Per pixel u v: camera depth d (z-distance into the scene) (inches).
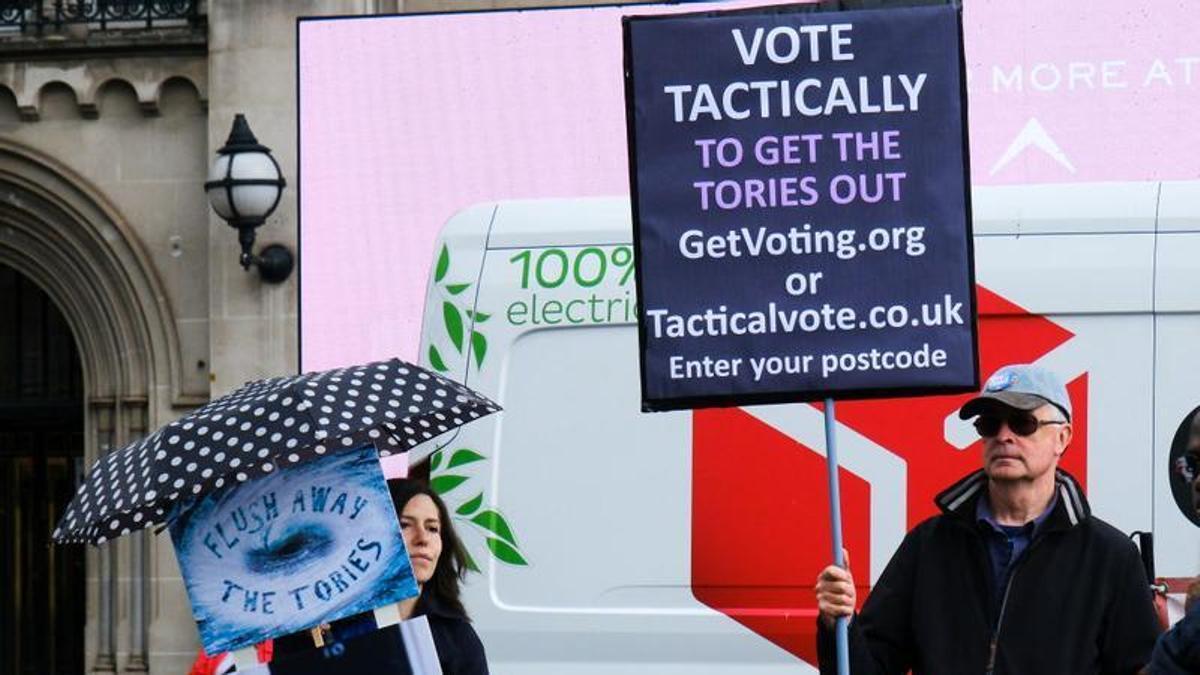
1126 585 418.6
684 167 434.3
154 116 1053.2
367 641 398.3
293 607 402.3
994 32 879.1
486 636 565.9
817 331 430.0
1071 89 874.8
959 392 428.8
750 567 554.9
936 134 431.5
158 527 450.9
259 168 984.3
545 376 573.3
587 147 941.2
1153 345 545.6
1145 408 543.2
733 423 559.8
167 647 1031.6
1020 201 557.9
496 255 581.9
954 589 424.5
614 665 560.4
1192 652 323.9
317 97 959.0
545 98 944.9
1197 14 866.8
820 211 431.5
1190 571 535.2
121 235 1053.2
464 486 572.4
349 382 415.8
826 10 433.1
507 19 948.0
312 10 1009.5
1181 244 548.1
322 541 403.9
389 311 952.9
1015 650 416.5
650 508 562.6
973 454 547.8
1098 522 425.1
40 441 1145.4
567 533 565.9
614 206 580.4
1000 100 879.1
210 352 1023.6
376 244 955.3
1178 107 868.0
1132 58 871.1
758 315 431.5
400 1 999.6
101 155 1056.2
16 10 1062.4
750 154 433.1
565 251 577.9
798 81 432.5
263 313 1017.5
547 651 563.8
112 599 1051.9
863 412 552.7
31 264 1069.8
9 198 1063.0
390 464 816.3
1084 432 544.4
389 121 954.7
